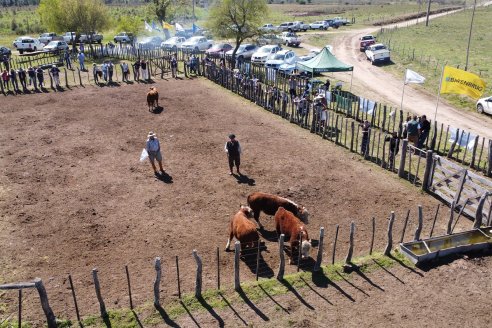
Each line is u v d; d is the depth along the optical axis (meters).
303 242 11.76
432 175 16.70
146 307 10.59
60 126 23.66
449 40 55.69
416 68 40.41
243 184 17.38
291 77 29.55
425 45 52.47
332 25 74.88
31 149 20.50
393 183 17.62
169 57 37.72
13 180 17.36
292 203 13.86
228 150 17.72
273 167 18.95
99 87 31.86
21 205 15.48
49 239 13.52
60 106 27.20
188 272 12.05
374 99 31.22
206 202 15.96
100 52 44.09
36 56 44.84
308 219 14.72
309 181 17.66
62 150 20.44
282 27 67.75
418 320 10.46
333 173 18.42
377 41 55.50
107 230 14.06
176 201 16.00
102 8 46.88
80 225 14.31
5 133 22.48
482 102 28.19
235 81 30.48
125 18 55.44
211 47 46.69
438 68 39.59
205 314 10.47
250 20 38.53
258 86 27.94
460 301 11.09
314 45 55.94
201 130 23.42
